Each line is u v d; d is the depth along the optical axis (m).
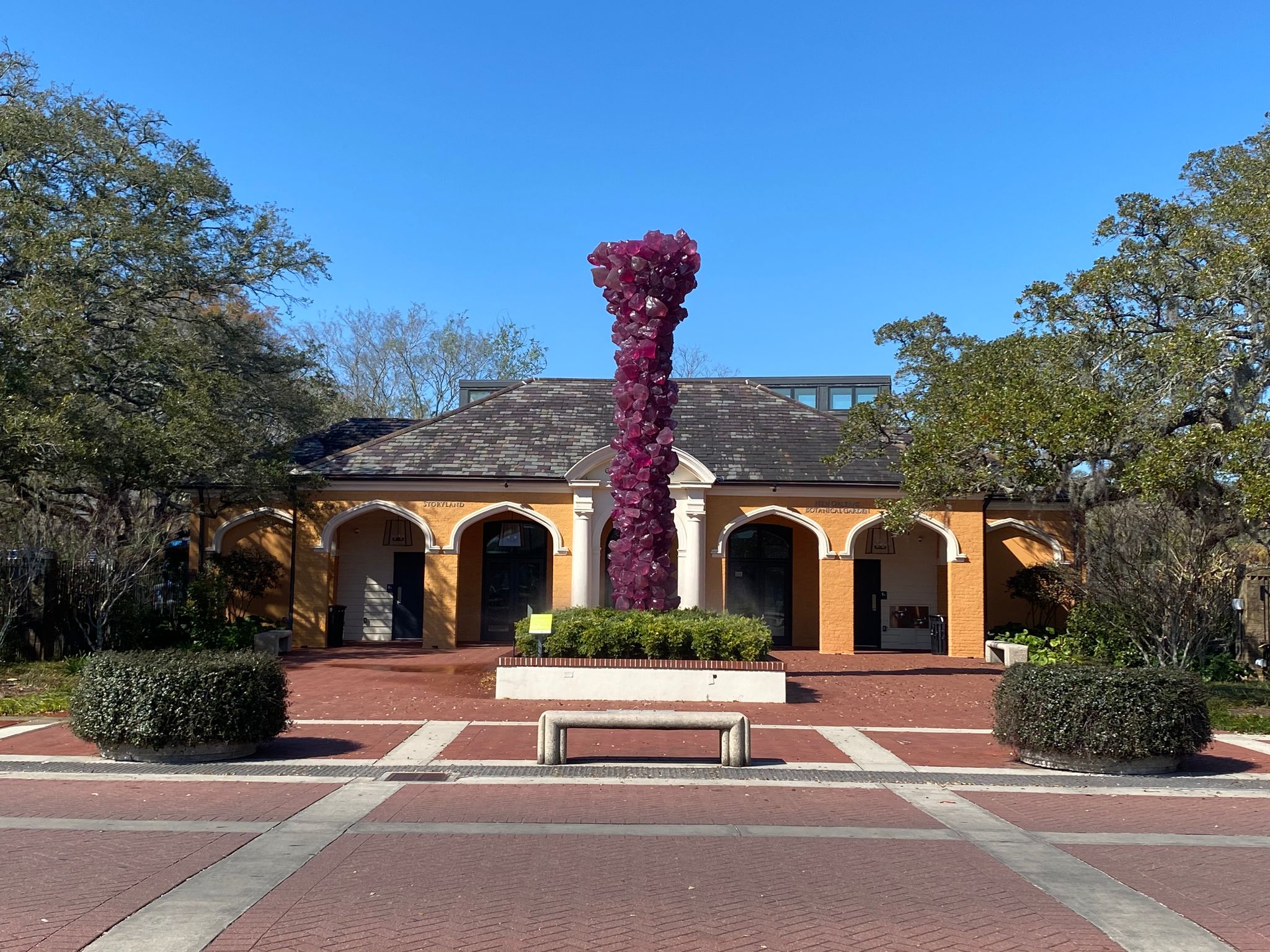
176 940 5.80
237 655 12.09
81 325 20.08
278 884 6.84
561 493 25.05
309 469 25.20
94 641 21.00
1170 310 18.14
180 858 7.47
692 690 16.61
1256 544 23.11
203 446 21.23
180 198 24.52
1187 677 11.59
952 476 17.94
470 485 24.97
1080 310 18.84
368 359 50.88
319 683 18.41
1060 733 11.37
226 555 25.44
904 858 7.70
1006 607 28.83
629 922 6.20
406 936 5.92
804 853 7.80
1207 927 6.25
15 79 23.73
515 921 6.19
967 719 15.45
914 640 27.31
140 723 11.16
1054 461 16.44
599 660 16.64
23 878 6.93
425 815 8.95
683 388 29.36
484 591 26.97
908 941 5.97
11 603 20.58
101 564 21.05
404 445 26.23
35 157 22.78
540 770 11.10
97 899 6.49
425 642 24.66
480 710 15.46
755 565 27.47
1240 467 14.16
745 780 10.77
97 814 8.90
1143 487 15.04
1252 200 17.66
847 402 37.19
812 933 6.07
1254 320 16.92
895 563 27.58
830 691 18.14
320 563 24.97
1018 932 6.12
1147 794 10.38
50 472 19.61
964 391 19.33
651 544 18.11
